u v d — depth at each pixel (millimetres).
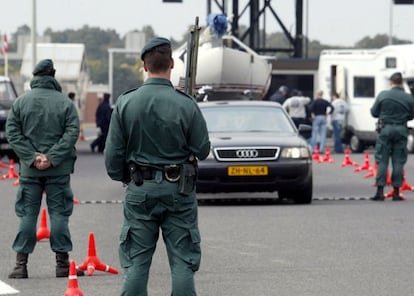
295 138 49969
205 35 72312
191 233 22078
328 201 51656
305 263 32344
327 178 67750
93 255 30750
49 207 30188
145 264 22125
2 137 83688
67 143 29719
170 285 28906
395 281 29281
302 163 48938
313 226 41062
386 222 42406
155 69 22188
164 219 22172
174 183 22016
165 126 21969
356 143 102188
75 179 66688
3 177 68375
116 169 22375
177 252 22047
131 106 22031
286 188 49031
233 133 50969
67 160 30016
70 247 30344
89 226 41719
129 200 22109
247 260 32938
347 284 28875
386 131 51219
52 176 29875
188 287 21891
